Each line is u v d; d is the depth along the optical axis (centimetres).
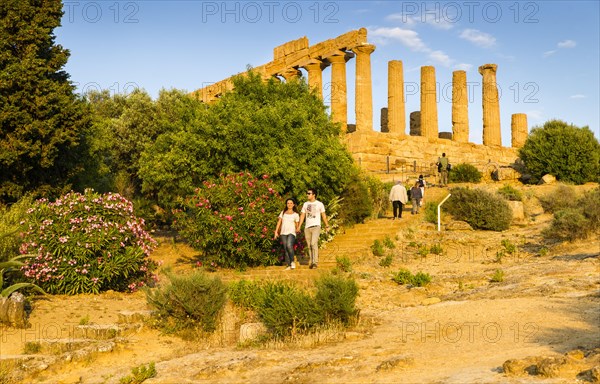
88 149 2373
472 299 1116
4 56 1936
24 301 1019
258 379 684
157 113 3416
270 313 914
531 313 909
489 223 2152
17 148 1908
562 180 2977
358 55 3531
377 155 3422
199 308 984
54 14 2088
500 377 581
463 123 3934
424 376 625
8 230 1202
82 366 805
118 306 1137
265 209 1605
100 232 1254
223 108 1975
